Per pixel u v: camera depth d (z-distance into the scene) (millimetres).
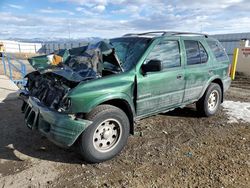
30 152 4008
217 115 6148
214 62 5762
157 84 4363
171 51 4723
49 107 3688
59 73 3771
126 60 4273
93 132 3541
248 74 13398
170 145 4375
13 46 52219
